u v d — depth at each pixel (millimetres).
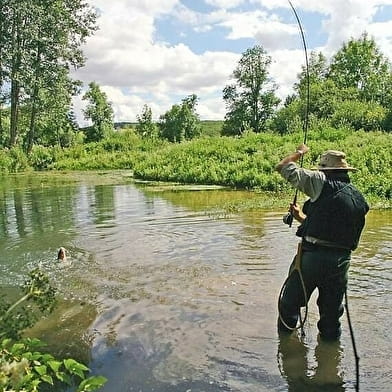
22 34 37062
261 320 5543
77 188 21406
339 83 66562
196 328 5375
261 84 76312
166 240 9641
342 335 5129
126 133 50500
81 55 40344
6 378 2670
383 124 39906
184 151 27703
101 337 5230
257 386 4188
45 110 40812
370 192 15680
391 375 4328
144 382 4293
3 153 37000
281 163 5094
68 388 4234
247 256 8219
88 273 7504
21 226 11891
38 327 5523
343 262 4844
